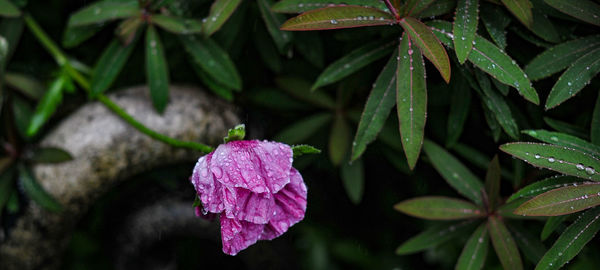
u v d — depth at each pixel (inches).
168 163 32.2
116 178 32.0
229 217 26.2
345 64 29.4
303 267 35.7
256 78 32.9
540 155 26.9
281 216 27.1
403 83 27.6
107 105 31.6
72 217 32.5
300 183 27.1
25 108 32.8
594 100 30.0
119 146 31.6
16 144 32.2
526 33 28.9
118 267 35.3
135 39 31.2
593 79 29.7
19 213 32.3
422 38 27.4
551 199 26.5
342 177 32.5
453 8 28.3
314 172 34.6
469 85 29.9
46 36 33.1
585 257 30.4
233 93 33.0
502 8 28.6
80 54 34.2
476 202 30.0
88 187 31.9
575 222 27.2
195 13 31.0
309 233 35.7
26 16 32.6
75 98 34.0
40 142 32.4
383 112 28.6
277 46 31.5
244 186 26.3
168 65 32.0
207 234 34.8
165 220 34.6
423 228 34.4
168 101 32.2
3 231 32.3
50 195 31.9
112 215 35.0
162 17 30.5
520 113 30.2
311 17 27.5
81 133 31.9
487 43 27.7
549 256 27.2
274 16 30.3
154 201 34.6
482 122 31.3
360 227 35.5
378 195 34.5
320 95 32.3
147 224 34.7
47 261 33.1
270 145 26.9
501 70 27.5
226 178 26.4
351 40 30.8
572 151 27.0
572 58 28.3
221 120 32.4
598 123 28.2
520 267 29.2
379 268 35.6
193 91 32.7
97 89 31.2
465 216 29.8
